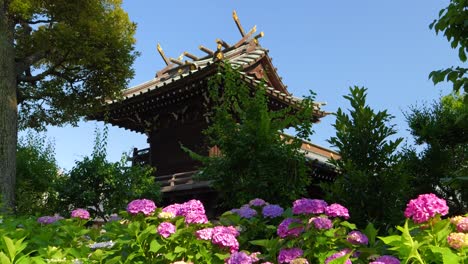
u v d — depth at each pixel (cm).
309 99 931
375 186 822
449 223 333
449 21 634
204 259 413
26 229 517
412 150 1653
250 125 854
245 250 462
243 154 838
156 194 1484
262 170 811
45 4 1556
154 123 1917
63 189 1368
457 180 669
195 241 424
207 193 1584
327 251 395
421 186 1605
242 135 847
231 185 856
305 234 403
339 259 307
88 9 1612
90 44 1664
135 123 2008
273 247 421
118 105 1884
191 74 1546
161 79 2042
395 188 813
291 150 859
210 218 1523
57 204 1413
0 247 421
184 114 1808
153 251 400
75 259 413
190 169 1759
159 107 1833
